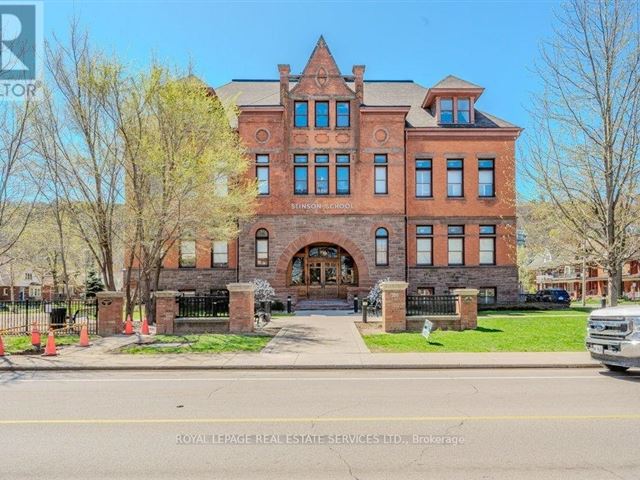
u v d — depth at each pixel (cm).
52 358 1334
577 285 7062
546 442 609
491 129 2977
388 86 3500
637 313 1033
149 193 2036
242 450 589
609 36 1653
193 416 743
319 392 920
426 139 2989
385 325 1827
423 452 577
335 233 2878
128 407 805
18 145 1848
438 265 2948
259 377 1095
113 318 1825
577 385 977
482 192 3012
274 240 2869
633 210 1703
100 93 1948
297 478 504
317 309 2802
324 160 2911
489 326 1891
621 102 1638
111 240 2173
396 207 2894
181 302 1884
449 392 912
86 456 572
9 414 763
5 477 512
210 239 2566
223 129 2297
